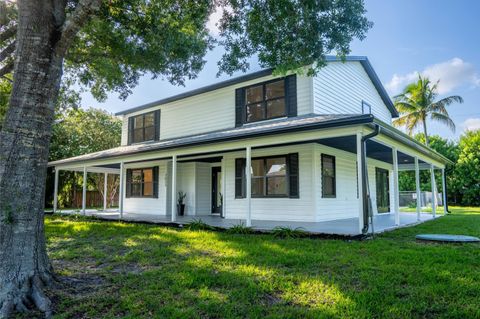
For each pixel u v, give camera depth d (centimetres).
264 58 654
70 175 2033
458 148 2447
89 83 1059
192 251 565
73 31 387
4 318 303
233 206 1102
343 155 1112
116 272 445
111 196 2267
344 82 1160
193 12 707
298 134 733
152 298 338
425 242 636
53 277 384
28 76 358
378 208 1369
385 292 339
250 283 375
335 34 596
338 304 311
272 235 731
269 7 618
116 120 2325
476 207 2162
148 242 662
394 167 854
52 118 379
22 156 349
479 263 449
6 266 329
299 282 381
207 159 1240
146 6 786
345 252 529
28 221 350
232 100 1177
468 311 290
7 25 810
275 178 1013
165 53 853
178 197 1327
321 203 954
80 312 311
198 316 294
